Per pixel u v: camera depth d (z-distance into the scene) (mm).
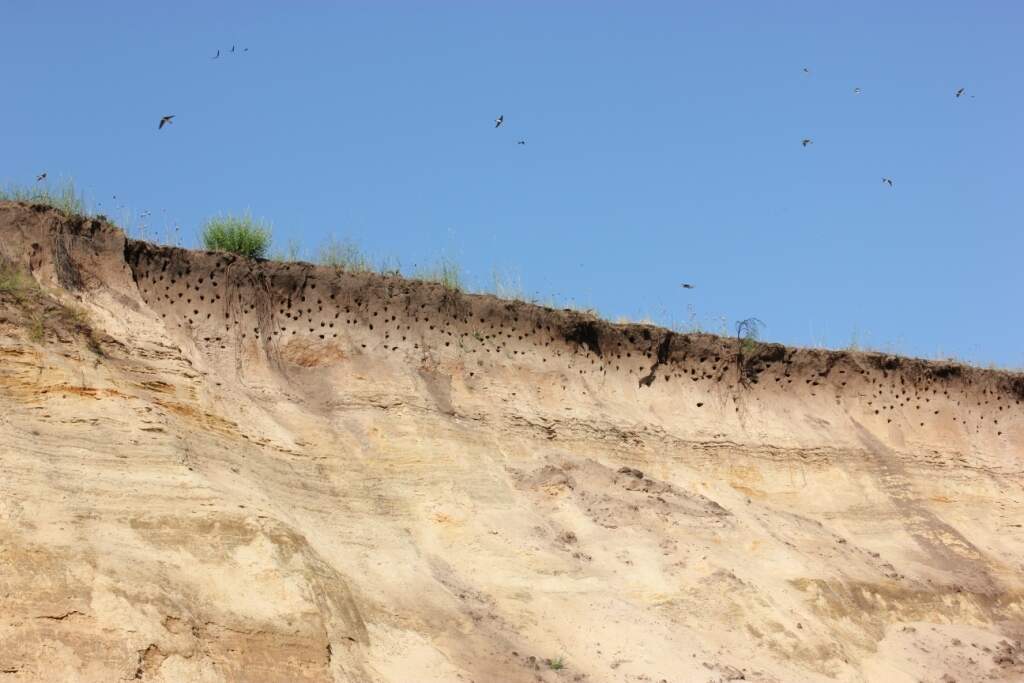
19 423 21859
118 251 26734
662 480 30516
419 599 23391
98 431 22344
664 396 32594
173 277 27641
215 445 24000
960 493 34250
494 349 30547
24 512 20219
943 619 29578
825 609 27250
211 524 21453
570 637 24188
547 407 30297
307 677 20188
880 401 35156
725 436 32406
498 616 24125
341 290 29203
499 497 26828
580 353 31875
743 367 33875
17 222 25516
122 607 19562
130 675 18953
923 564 31406
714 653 24578
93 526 20656
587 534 26875
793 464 32719
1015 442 36062
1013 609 31234
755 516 30125
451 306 30281
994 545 33312
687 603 25625
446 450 27141
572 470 28750
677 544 27172
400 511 25734
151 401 23859
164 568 20547
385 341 29094
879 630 28031
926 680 26562
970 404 36250
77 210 26812
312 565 21859
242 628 20234
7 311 23406
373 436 26859
